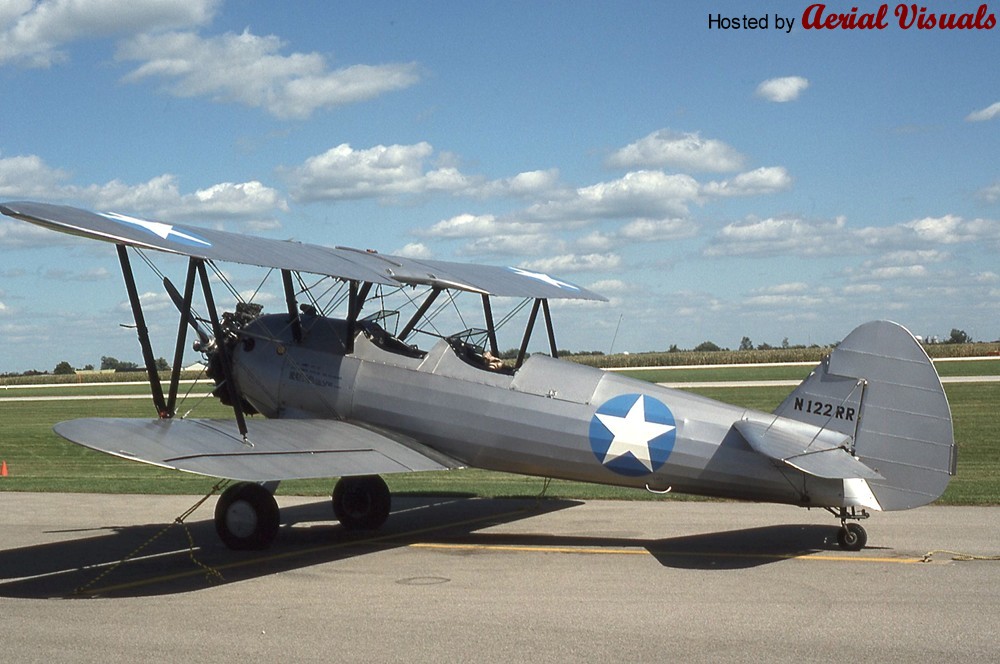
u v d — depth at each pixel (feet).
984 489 42.70
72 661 19.33
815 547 30.45
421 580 26.61
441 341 34.47
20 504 42.96
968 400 96.53
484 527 35.81
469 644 20.06
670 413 30.89
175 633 21.34
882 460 29.12
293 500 43.91
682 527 34.73
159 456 26.50
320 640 20.54
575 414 31.83
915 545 30.50
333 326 36.42
